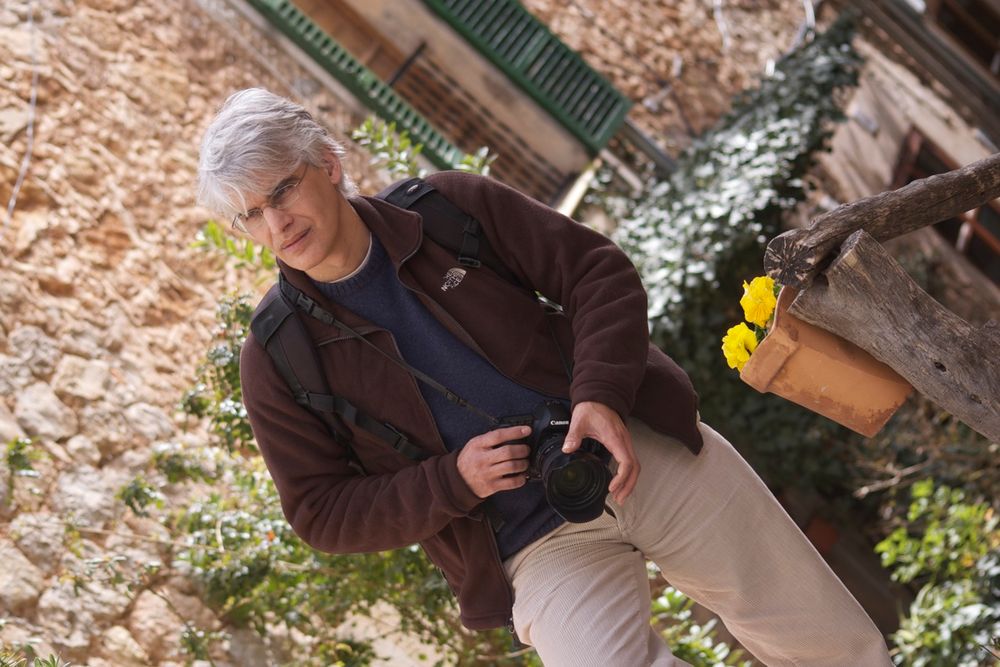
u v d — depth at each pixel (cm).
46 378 489
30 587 421
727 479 234
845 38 865
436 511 218
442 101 873
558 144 877
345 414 230
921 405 704
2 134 556
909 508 688
